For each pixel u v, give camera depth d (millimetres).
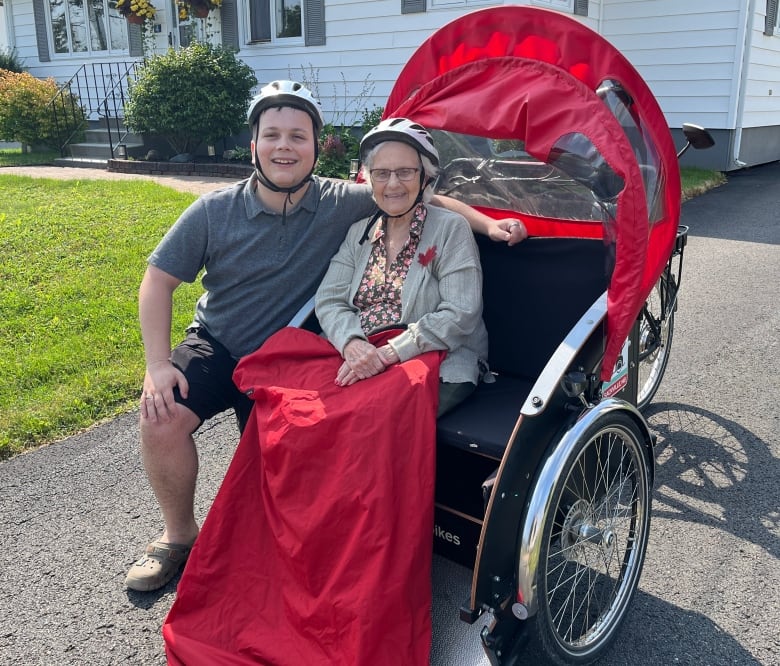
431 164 2500
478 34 2490
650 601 2477
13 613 2484
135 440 3607
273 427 2191
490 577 1990
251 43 11484
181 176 10211
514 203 3068
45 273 5645
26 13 14727
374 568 1954
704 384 4059
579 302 2715
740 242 7109
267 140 2541
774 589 2514
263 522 2314
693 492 3078
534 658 2275
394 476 2061
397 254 2562
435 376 2271
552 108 2230
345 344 2432
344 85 10680
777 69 11812
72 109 12977
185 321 4836
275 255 2707
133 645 2348
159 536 2889
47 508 3068
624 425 2262
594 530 2293
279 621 2150
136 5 12227
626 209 2133
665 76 10594
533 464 2035
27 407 3793
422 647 2010
